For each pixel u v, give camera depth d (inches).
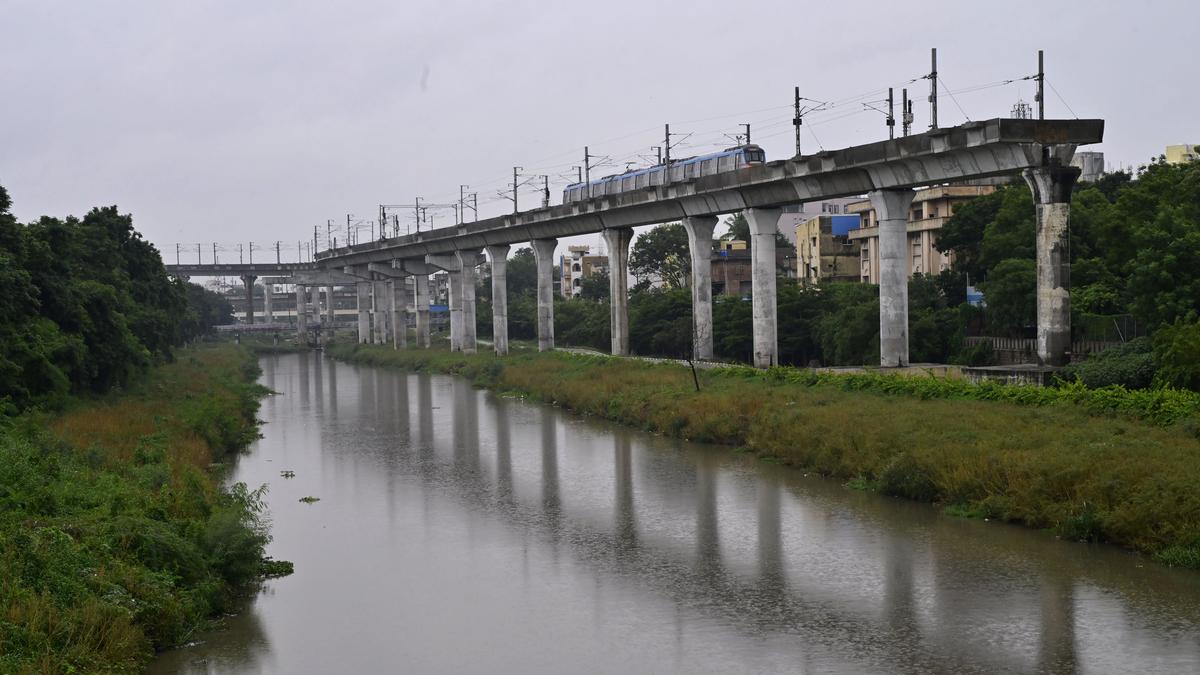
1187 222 2206.0
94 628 958.4
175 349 4820.4
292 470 2076.8
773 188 2652.6
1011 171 2003.0
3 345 2016.5
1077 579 1178.6
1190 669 936.9
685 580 1259.2
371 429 2699.3
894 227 2357.3
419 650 1050.7
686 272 5738.2
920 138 2128.4
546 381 3280.0
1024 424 1644.9
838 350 3152.1
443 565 1353.3
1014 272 2694.4
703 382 2591.0
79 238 3208.7
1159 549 1234.6
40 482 1347.2
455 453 2241.6
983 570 1231.5
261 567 1327.5
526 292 7352.4
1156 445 1402.6
